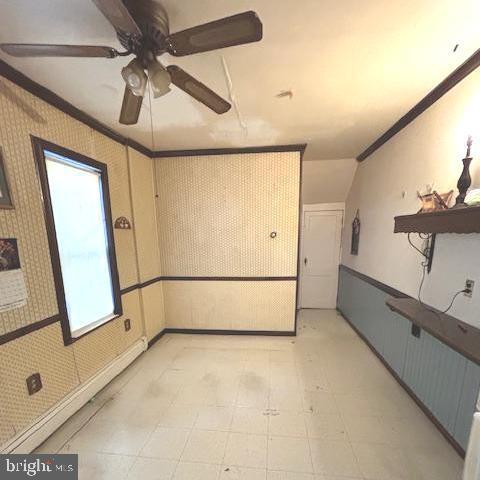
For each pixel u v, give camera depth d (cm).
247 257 313
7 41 125
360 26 119
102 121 216
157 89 118
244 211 306
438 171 183
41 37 124
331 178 367
